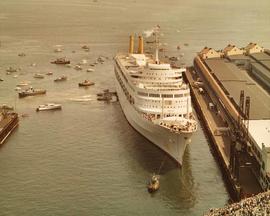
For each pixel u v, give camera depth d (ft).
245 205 428.56
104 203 502.38
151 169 578.66
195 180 554.05
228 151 602.03
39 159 604.90
